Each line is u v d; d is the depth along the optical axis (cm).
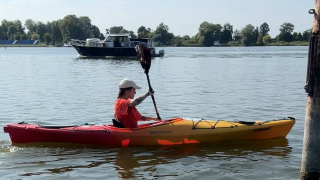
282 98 1311
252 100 1271
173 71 2533
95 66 3080
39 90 1543
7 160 661
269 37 12875
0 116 1023
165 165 634
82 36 10438
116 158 672
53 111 1090
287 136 803
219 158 668
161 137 746
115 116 764
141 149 727
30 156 683
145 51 797
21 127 762
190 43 12681
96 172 602
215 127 762
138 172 601
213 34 12156
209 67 2908
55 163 646
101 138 746
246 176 581
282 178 571
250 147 731
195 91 1501
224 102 1234
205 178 575
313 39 491
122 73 2397
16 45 13825
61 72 2464
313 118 506
